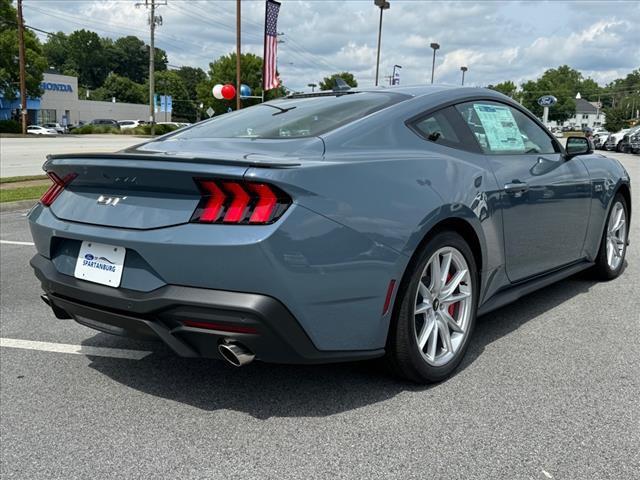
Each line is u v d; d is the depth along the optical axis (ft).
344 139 9.11
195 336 7.96
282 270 7.45
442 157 9.86
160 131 217.97
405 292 8.89
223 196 7.68
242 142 9.56
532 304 14.06
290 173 7.56
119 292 8.27
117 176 8.41
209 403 9.14
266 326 7.54
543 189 11.98
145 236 7.95
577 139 13.24
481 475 7.07
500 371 10.11
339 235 7.88
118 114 293.23
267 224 7.40
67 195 9.35
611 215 15.49
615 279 16.40
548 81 440.04
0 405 9.12
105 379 10.11
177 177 7.81
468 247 10.02
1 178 43.73
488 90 12.05
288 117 10.52
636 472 7.10
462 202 9.63
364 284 8.23
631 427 8.16
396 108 10.07
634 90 508.53
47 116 249.55
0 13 184.14
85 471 7.32
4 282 16.75
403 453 7.57
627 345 11.31
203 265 7.60
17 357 11.14
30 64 191.11
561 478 6.99
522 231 11.47
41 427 8.44
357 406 8.91
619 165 16.03
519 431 8.08
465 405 8.87
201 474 7.21
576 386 9.50
